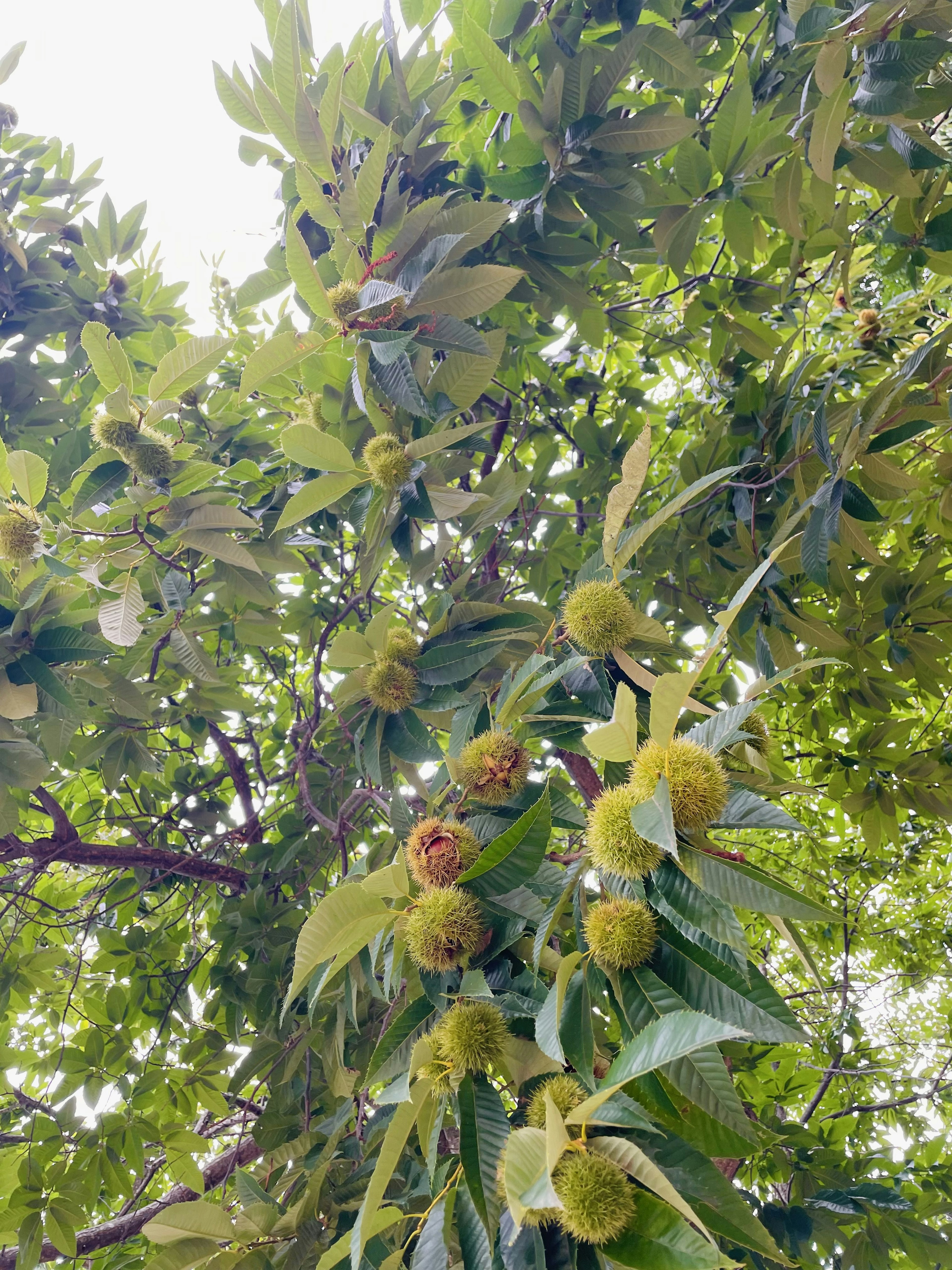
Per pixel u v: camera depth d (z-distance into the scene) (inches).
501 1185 54.1
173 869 174.2
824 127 105.2
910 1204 120.5
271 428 162.1
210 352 99.3
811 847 228.5
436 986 65.8
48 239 169.8
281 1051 143.3
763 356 156.2
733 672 168.7
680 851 54.2
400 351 87.7
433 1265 54.9
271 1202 90.4
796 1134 148.2
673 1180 50.6
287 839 167.6
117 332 171.0
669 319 199.8
